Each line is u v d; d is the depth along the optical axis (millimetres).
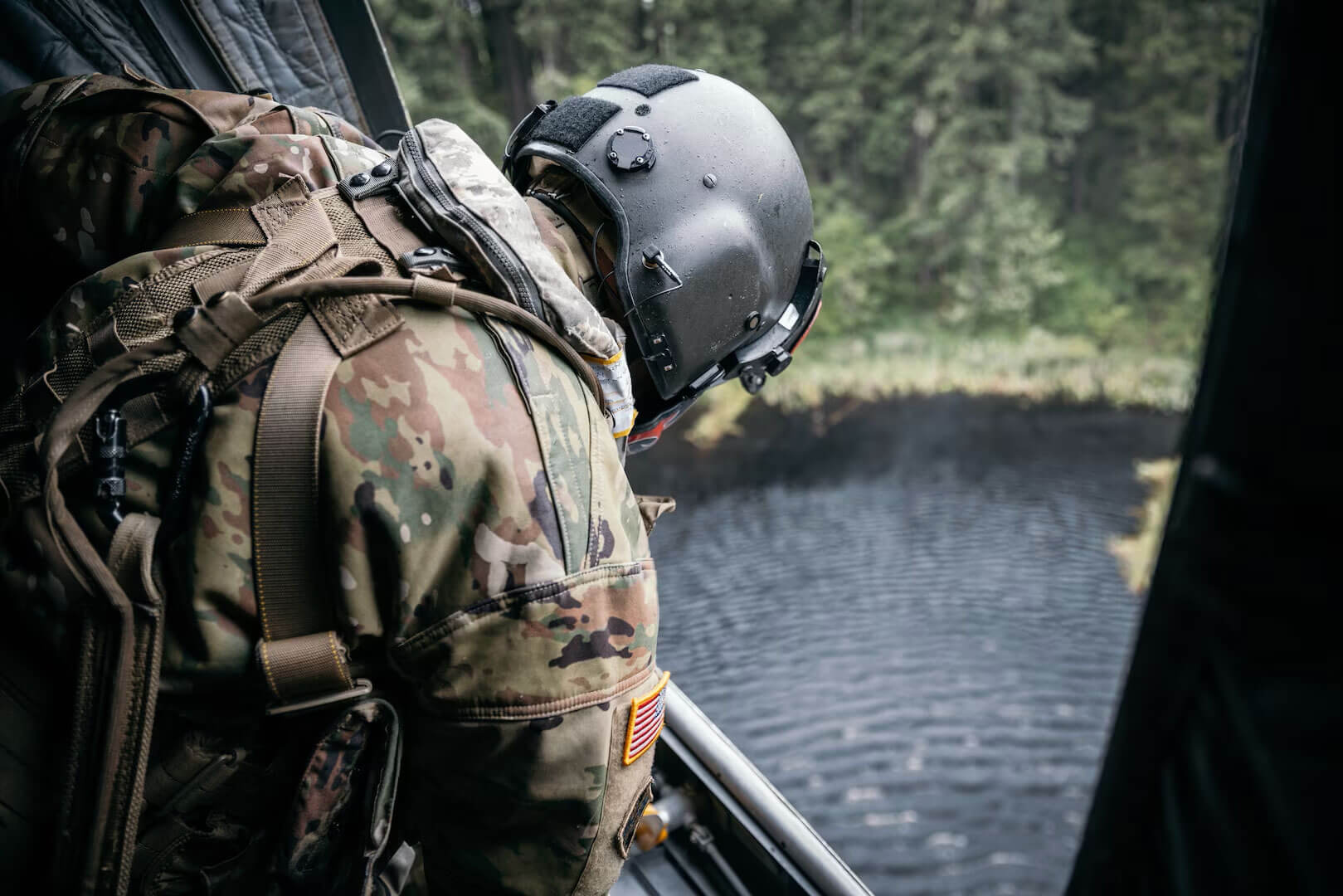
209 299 563
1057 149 34406
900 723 16672
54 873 545
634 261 790
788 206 880
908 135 35438
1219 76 32562
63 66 1030
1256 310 295
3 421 567
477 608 561
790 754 16172
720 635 19797
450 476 554
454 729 576
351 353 556
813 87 35188
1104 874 409
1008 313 32844
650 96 841
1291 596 296
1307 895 295
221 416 543
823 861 978
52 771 552
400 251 620
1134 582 20719
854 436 28703
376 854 603
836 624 19828
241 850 635
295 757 610
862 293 33469
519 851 621
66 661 545
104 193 656
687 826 1127
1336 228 267
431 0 32000
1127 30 33844
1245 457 304
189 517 543
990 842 14234
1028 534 22734
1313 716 290
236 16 1154
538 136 833
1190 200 32500
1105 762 391
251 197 640
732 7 34500
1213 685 333
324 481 541
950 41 33344
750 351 937
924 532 23516
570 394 626
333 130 763
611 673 598
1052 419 28656
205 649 552
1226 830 330
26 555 541
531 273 625
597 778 598
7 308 685
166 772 588
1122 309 32438
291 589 554
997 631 19391
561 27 33531
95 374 534
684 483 27234
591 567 591
